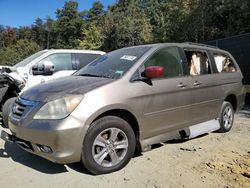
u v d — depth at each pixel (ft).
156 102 16.56
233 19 63.67
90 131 14.12
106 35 114.52
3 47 197.67
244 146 19.36
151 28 109.09
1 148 18.79
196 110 19.29
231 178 14.47
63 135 13.38
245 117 28.96
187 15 71.97
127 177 14.53
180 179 14.37
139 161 16.51
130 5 122.31
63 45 210.59
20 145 15.08
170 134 17.66
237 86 23.49
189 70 19.19
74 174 14.84
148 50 17.54
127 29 106.42
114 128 14.88
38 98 14.56
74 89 14.57
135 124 15.99
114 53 19.42
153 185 13.75
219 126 21.71
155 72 15.87
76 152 13.76
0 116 25.96
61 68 30.25
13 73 26.68
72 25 212.43
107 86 14.89
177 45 19.16
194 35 70.90
